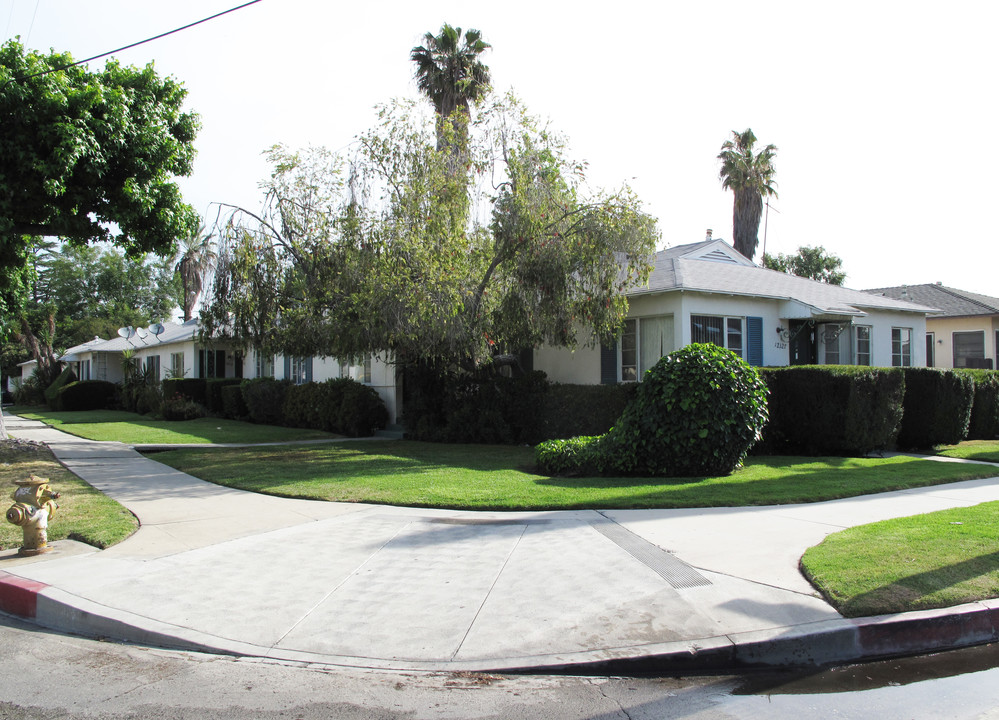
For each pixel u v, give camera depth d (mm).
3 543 6812
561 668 4195
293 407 21078
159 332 32156
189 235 12742
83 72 11297
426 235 12625
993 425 16266
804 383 13031
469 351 14789
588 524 7262
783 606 4836
